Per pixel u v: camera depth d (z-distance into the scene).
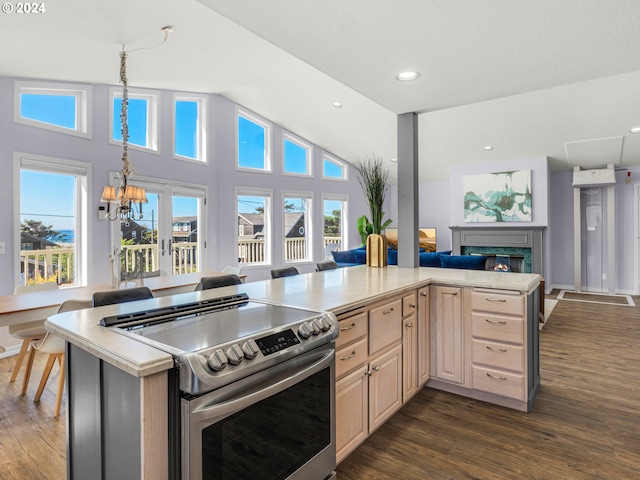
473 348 2.59
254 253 7.16
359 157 8.12
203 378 1.08
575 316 4.98
